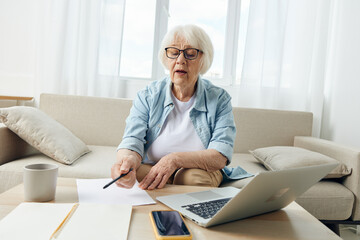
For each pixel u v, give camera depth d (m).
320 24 2.36
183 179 1.08
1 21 2.34
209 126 1.29
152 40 2.54
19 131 1.42
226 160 1.18
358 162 1.45
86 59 2.30
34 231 0.53
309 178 0.68
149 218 0.65
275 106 2.37
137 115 1.28
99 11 2.29
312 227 0.67
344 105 2.23
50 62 2.27
